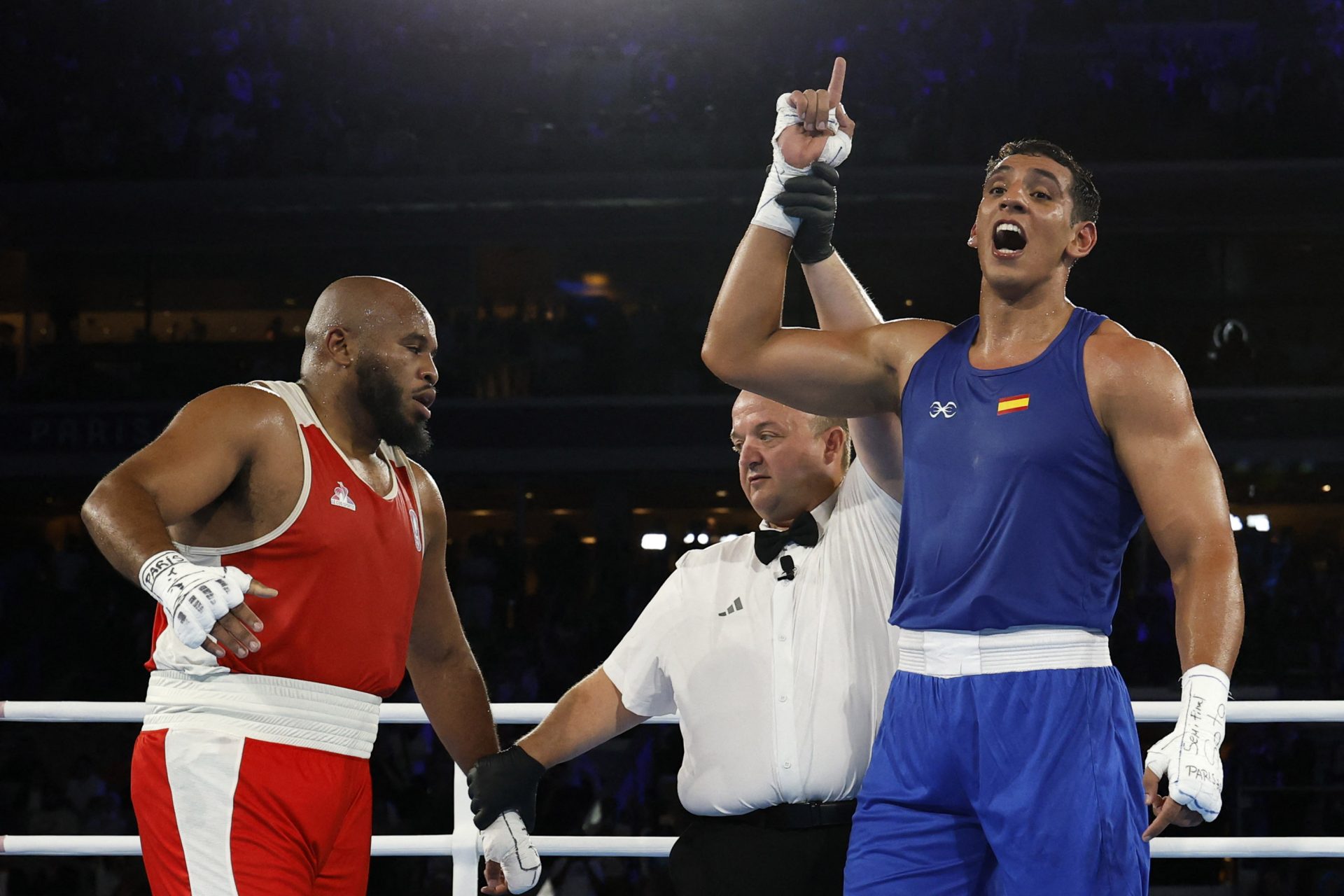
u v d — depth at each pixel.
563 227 14.02
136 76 14.85
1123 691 1.98
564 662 11.66
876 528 2.41
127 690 11.47
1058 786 1.88
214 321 14.43
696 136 14.69
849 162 14.52
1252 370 13.84
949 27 14.91
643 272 14.76
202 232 14.04
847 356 2.21
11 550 13.62
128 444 13.50
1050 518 1.95
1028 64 14.83
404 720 2.88
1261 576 12.23
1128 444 1.94
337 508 2.28
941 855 1.98
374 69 15.02
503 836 2.54
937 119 14.45
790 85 14.89
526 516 13.91
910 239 14.20
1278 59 14.95
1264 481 13.42
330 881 2.30
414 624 2.63
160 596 1.95
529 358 14.41
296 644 2.24
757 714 2.36
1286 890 7.61
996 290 2.05
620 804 8.36
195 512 2.26
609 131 14.91
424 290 14.66
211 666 2.20
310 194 13.64
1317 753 9.41
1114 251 14.22
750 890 2.33
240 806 2.17
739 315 2.23
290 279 14.49
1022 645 1.94
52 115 14.65
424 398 2.44
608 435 13.59
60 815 8.73
